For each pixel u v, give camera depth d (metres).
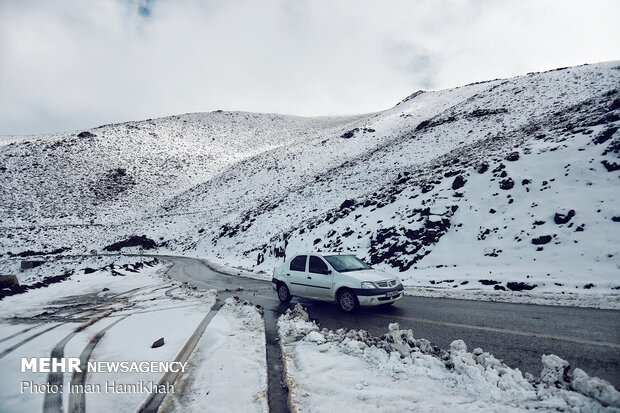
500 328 6.02
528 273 10.88
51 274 31.80
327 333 6.11
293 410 3.41
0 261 41.34
